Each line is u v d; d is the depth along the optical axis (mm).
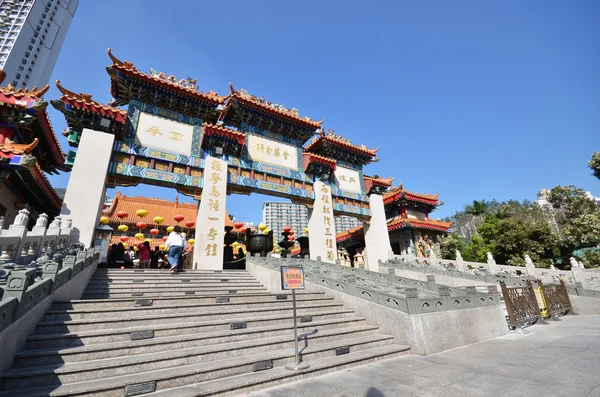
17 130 13484
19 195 16234
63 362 5219
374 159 29859
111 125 16719
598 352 6508
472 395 4543
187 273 13414
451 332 8133
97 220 15484
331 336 7586
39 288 6219
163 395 4691
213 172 18953
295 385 5402
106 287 9859
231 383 5133
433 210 33625
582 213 32500
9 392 4410
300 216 122625
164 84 18797
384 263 24016
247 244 18766
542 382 4875
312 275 11945
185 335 6672
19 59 81625
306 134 25641
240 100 22281
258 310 8539
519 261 30516
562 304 13445
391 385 5176
